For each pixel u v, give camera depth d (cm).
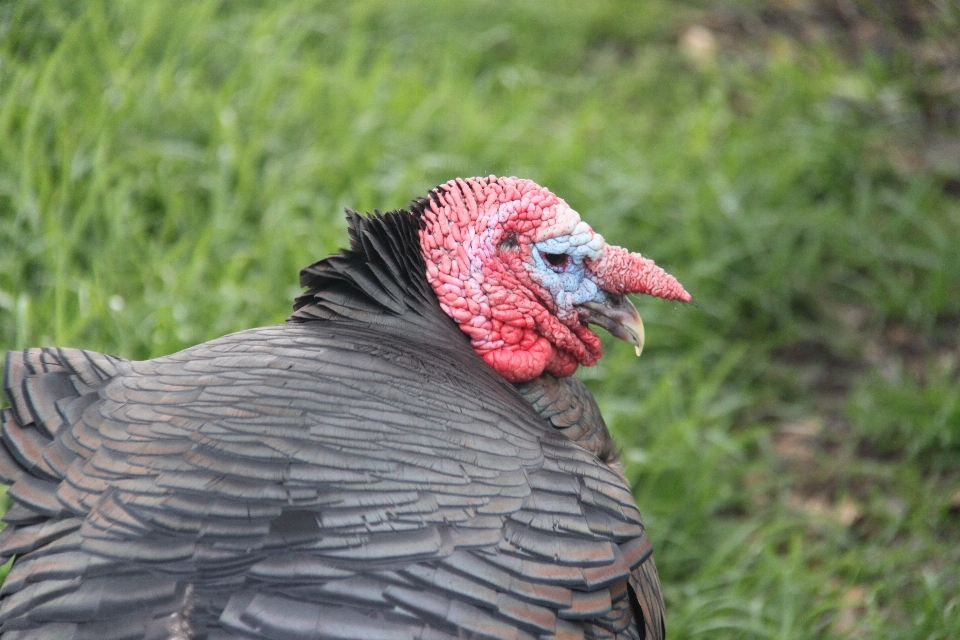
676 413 1359
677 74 1930
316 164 1458
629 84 1873
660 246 1531
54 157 1329
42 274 1225
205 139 1458
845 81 1859
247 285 1311
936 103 1752
